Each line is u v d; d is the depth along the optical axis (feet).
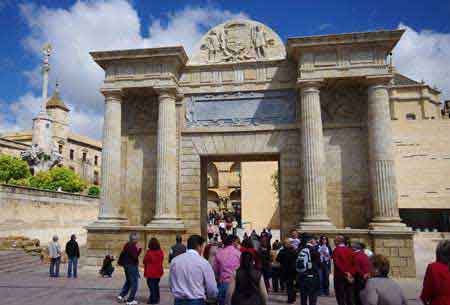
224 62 91.40
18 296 54.19
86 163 334.03
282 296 56.24
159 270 49.44
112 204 85.61
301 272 42.52
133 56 88.28
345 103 87.71
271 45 91.09
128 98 94.89
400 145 182.50
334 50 83.25
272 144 87.71
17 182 192.85
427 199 167.22
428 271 22.39
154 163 91.30
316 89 82.84
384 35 80.89
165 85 87.10
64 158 306.76
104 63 90.33
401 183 173.68
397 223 76.33
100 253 82.89
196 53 93.35
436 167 174.19
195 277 26.30
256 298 23.81
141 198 90.22
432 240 138.51
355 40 81.61
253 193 207.31
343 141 86.38
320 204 78.54
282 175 86.22
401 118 252.21
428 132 181.68
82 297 53.52
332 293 59.77
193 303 25.75
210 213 260.21
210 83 91.20
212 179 314.55
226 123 89.92
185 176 89.35
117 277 74.69
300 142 86.53
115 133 88.33
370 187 82.79
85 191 238.89
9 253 103.04
